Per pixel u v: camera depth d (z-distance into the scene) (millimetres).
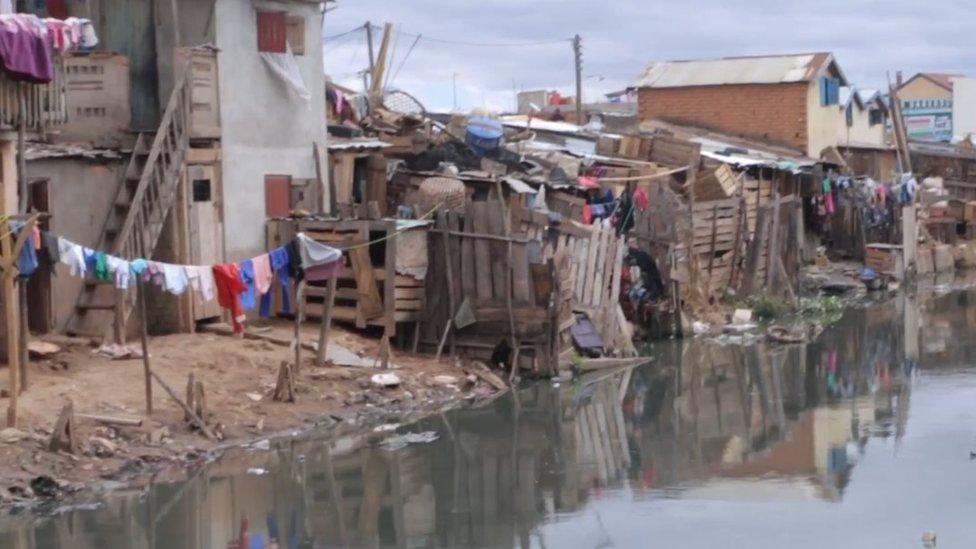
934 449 18469
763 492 16312
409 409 20938
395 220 23359
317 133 26438
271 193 25125
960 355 27359
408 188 28453
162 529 14406
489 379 22828
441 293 23781
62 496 15367
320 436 18875
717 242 34406
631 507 15695
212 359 20828
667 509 15578
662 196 29734
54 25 18422
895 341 29625
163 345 21484
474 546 14164
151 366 20031
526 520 15141
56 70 19078
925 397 22547
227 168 23922
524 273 23328
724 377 24859
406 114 31953
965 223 54281
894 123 51312
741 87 48250
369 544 14156
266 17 24750
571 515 15336
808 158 45656
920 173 55781
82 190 21875
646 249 29781
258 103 24750
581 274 25875
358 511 15352
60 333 21375
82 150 21828
